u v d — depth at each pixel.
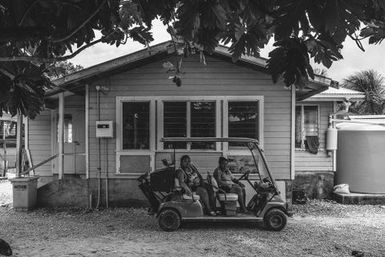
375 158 11.91
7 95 3.33
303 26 1.83
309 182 12.49
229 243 7.21
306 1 1.80
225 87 10.34
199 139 8.17
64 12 3.08
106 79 10.39
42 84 3.52
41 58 3.16
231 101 10.34
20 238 7.56
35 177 10.48
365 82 27.89
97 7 3.08
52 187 10.50
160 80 10.38
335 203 11.65
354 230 8.35
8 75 3.32
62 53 3.85
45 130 13.18
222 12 2.44
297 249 6.87
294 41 2.21
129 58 9.83
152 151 10.34
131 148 10.41
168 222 8.07
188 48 5.75
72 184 10.49
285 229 8.34
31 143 13.18
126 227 8.45
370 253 6.68
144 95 10.37
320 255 6.54
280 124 10.27
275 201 8.12
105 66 9.82
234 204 8.09
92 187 10.41
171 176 8.10
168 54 10.09
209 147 10.32
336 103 12.88
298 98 11.34
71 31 3.13
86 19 3.04
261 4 2.36
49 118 13.17
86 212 9.91
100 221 9.02
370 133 11.97
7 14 2.75
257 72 10.27
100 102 10.41
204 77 10.36
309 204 11.43
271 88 10.27
